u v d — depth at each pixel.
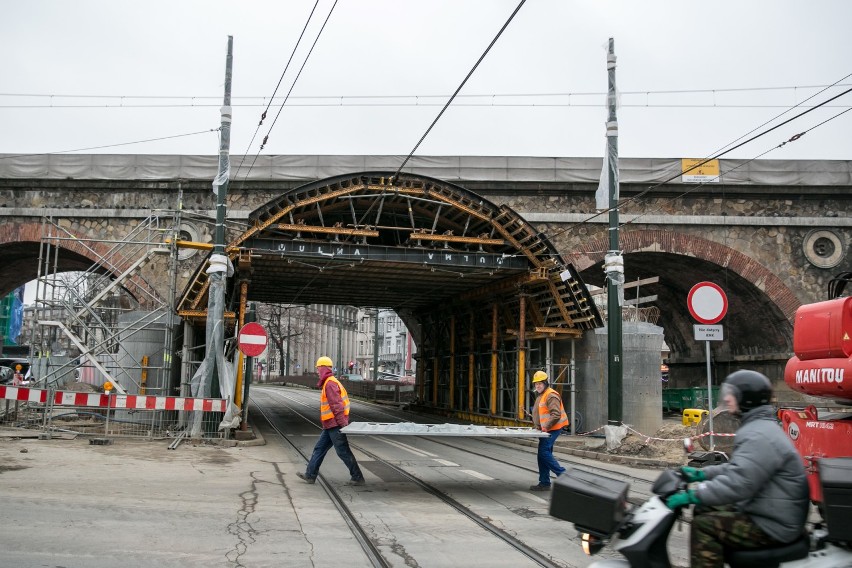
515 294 23.45
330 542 6.88
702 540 3.94
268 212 19.05
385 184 19.81
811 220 26.72
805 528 3.99
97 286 22.66
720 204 26.86
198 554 6.22
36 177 25.36
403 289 27.36
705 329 12.73
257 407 33.94
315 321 92.50
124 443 14.86
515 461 14.72
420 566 6.12
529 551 6.73
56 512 7.58
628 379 21.81
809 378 8.26
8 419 18.19
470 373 27.61
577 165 26.34
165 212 24.67
